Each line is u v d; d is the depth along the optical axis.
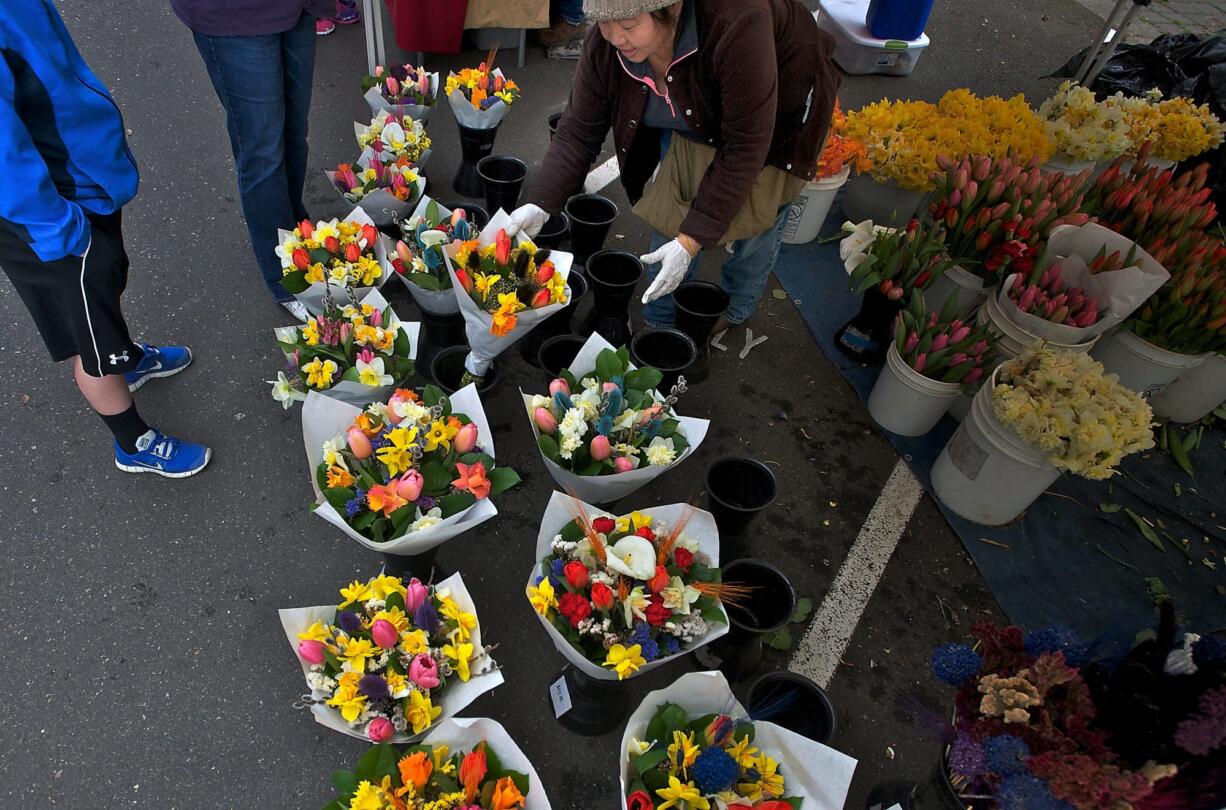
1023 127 3.24
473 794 1.30
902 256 2.63
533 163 3.59
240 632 1.89
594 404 1.87
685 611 1.51
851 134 3.18
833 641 2.11
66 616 1.87
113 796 1.61
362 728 1.44
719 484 2.10
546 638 2.00
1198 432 2.91
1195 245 2.64
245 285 2.77
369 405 2.01
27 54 1.46
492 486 1.77
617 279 2.68
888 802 1.69
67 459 2.18
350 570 2.06
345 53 4.11
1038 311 2.41
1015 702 1.20
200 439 2.29
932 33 5.39
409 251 2.27
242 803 1.63
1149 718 1.14
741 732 1.45
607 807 1.73
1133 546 2.49
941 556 2.36
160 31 4.02
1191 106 3.67
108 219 1.76
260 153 2.22
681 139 2.11
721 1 1.69
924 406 2.55
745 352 2.91
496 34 4.15
